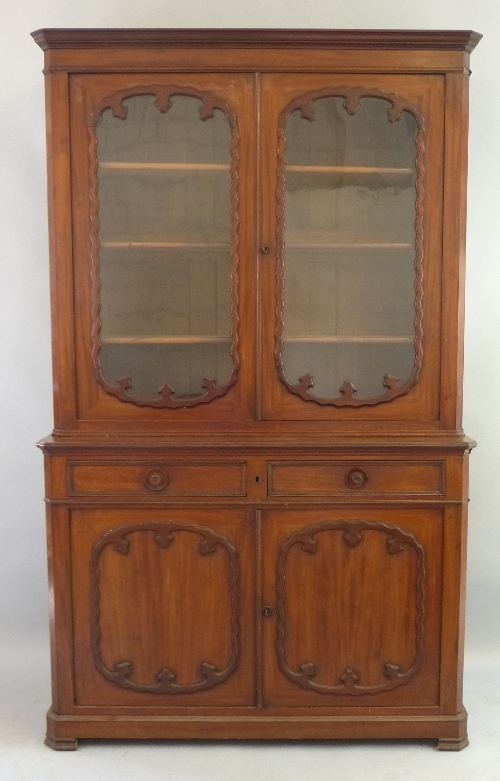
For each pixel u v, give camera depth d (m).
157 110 2.19
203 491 2.24
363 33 2.13
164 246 2.23
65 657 2.29
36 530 2.86
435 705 2.30
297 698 2.30
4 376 2.82
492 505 2.85
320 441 2.22
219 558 2.26
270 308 2.22
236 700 2.30
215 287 2.24
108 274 2.23
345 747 2.34
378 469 2.24
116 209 2.22
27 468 2.85
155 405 2.24
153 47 2.15
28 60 2.72
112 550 2.26
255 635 2.28
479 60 2.72
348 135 2.20
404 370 2.25
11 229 2.77
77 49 2.15
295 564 2.26
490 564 2.86
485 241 2.77
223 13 2.72
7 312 2.79
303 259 2.24
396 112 2.18
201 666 2.29
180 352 2.25
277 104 2.18
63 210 2.19
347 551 2.26
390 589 2.27
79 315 2.23
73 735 2.30
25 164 2.75
